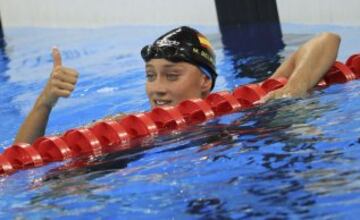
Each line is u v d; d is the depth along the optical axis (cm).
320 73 813
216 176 548
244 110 747
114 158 644
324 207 458
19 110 1092
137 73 1247
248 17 1560
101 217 501
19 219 520
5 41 1839
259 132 651
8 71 1438
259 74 1111
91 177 597
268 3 1521
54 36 1828
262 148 600
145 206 509
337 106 704
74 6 1928
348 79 830
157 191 535
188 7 1683
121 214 501
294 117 687
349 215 441
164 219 481
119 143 692
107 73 1279
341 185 489
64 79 721
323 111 690
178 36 770
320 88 803
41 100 733
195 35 782
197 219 472
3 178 630
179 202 506
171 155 625
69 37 1777
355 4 1349
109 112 996
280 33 1406
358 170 512
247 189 510
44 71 1398
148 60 775
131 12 1816
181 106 746
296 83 793
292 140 611
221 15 1606
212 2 1619
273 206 472
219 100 769
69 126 939
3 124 1010
